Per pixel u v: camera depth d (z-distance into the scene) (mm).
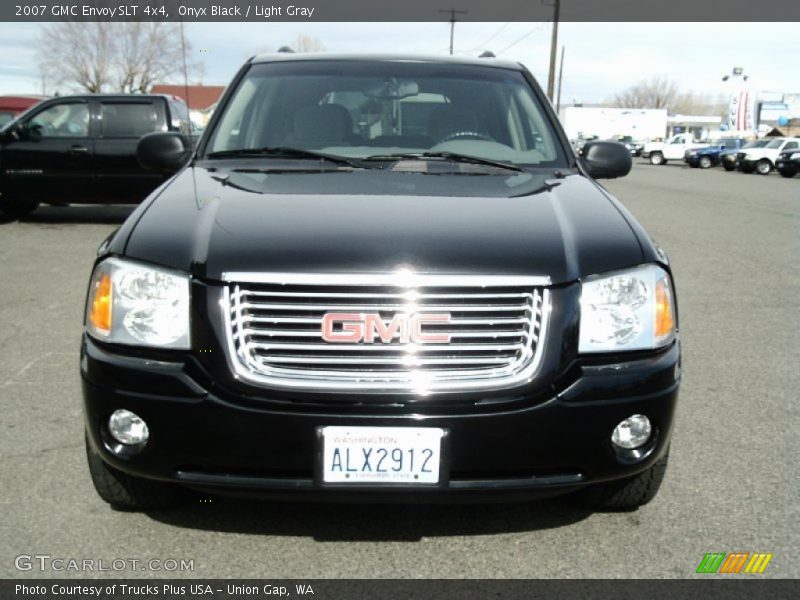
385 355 2271
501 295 2297
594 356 2359
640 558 2596
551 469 2371
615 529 2770
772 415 3918
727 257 8922
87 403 2406
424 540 2676
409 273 2271
